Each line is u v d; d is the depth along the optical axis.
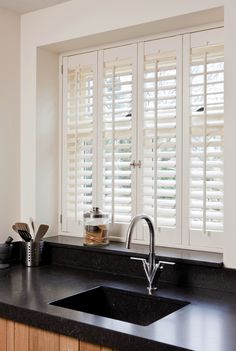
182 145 2.44
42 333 1.79
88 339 1.62
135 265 2.38
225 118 2.06
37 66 2.81
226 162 2.06
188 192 2.42
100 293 2.21
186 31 2.43
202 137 2.38
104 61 2.75
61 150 2.94
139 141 2.60
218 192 2.34
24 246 2.67
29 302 1.91
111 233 2.70
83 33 2.58
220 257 2.21
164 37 2.51
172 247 2.47
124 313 2.14
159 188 2.53
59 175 2.96
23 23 2.86
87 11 2.56
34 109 2.82
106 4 2.48
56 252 2.71
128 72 2.66
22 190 2.89
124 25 2.42
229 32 2.05
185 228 2.42
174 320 1.69
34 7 2.73
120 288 2.17
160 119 2.52
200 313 1.78
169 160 2.51
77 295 2.06
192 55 2.41
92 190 2.80
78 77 2.86
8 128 2.81
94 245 2.56
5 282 2.27
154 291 2.11
